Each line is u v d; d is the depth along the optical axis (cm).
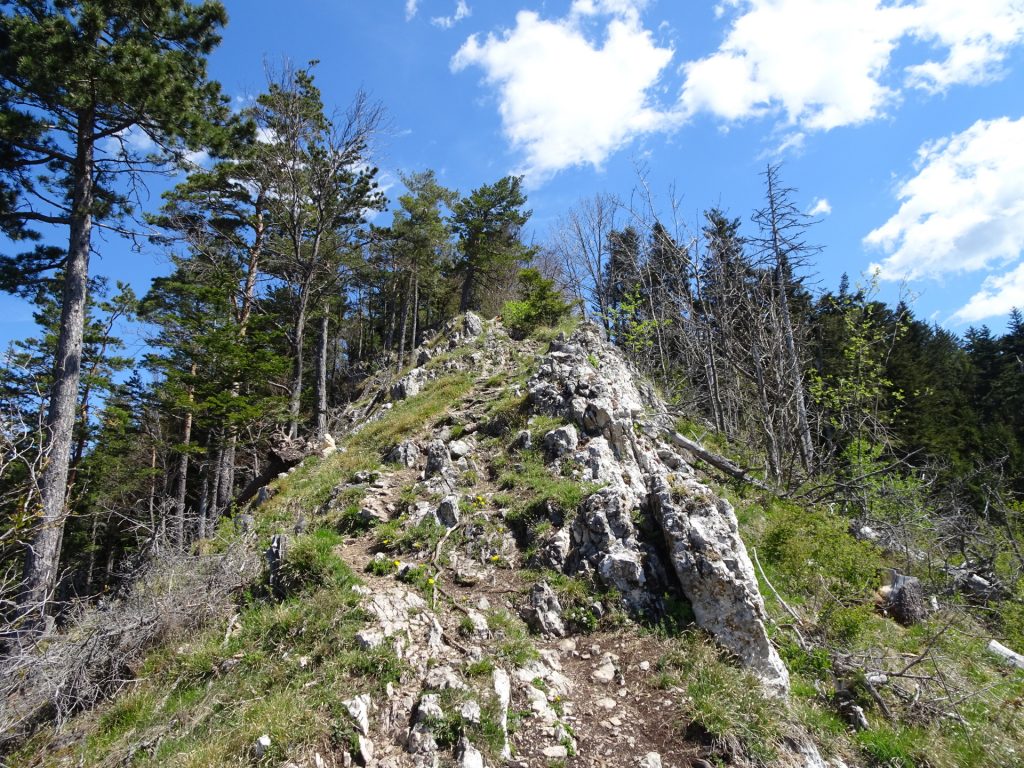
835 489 1254
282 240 2353
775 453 1304
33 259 1631
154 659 659
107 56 1323
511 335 2350
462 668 571
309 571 730
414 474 1132
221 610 730
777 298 1719
